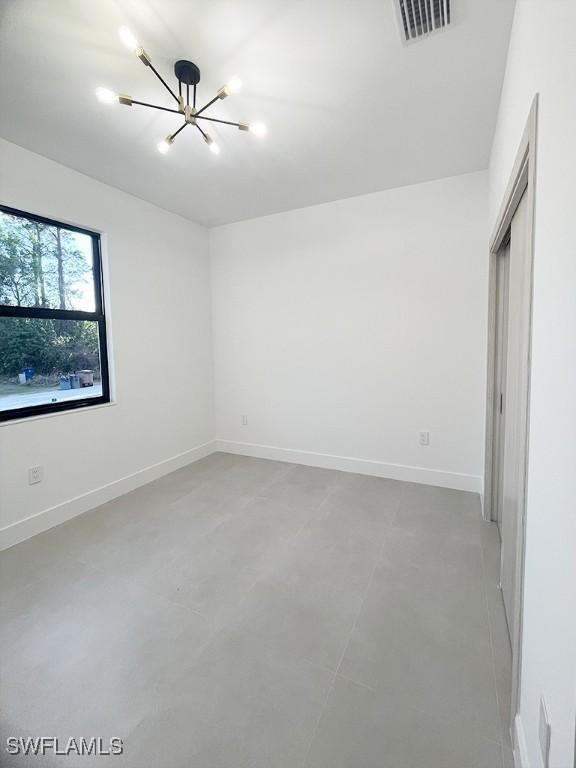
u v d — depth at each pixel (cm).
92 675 137
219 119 209
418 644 149
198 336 390
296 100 193
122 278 303
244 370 397
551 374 86
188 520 256
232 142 232
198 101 194
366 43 155
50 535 238
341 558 209
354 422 345
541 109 98
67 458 262
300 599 176
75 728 118
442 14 142
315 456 367
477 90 185
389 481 324
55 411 261
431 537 229
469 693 128
